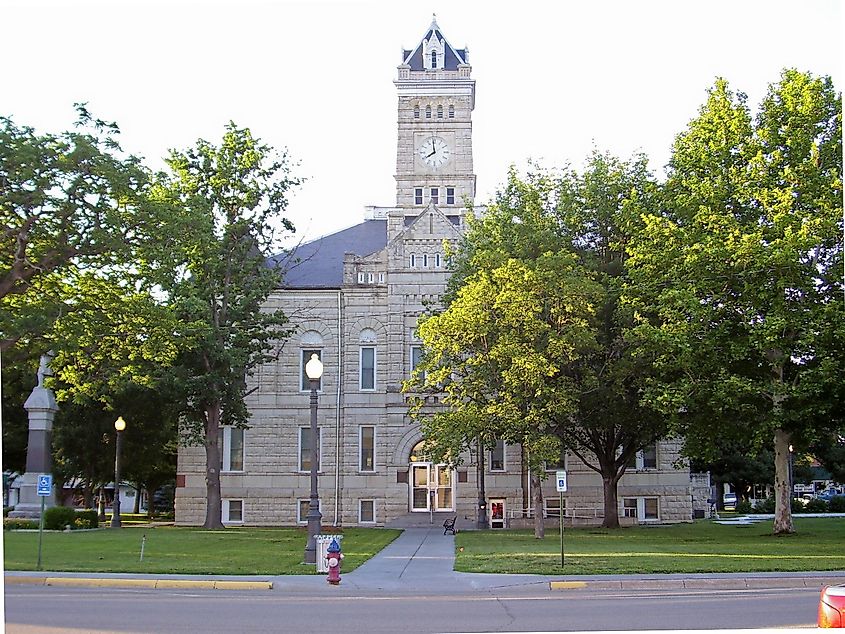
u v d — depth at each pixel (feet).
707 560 89.76
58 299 121.80
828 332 112.78
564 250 132.16
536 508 127.34
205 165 160.15
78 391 142.72
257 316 163.02
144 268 124.77
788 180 122.72
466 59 240.94
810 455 262.67
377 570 87.20
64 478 198.80
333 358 188.44
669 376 134.82
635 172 160.66
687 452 132.67
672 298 124.98
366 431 186.91
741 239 117.50
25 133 111.24
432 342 127.54
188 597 68.39
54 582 76.74
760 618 54.19
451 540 129.59
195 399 160.35
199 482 186.29
